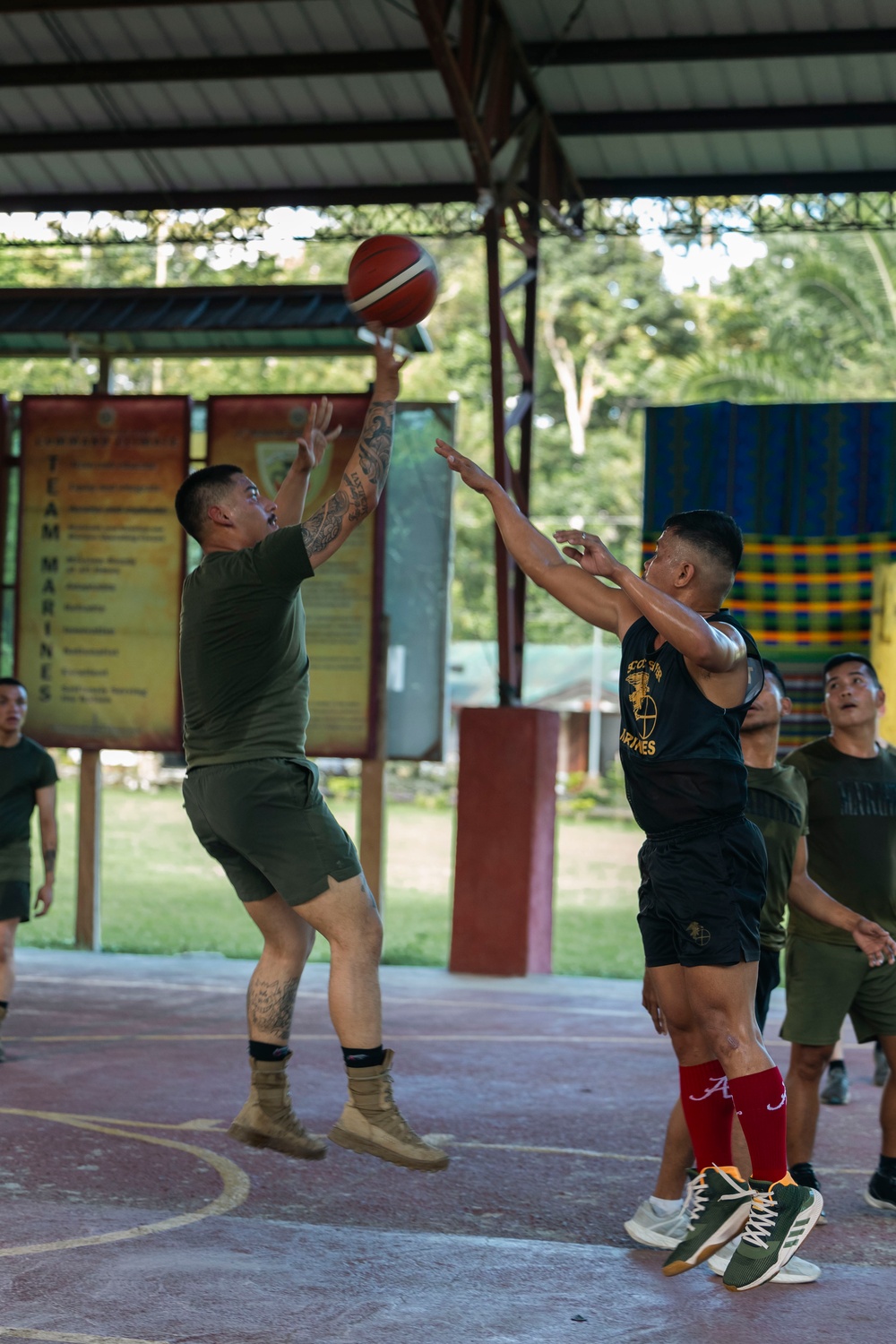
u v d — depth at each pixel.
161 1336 3.68
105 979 12.22
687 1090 4.63
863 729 6.10
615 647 41.59
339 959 4.88
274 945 5.21
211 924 17.97
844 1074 7.96
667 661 4.38
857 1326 3.96
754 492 13.10
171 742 13.77
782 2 11.10
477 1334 3.79
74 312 13.82
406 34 11.80
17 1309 3.86
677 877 4.36
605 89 12.27
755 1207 4.33
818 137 12.52
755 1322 3.97
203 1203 5.54
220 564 4.88
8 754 8.48
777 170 13.10
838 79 11.83
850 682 6.05
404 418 13.71
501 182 13.35
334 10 11.61
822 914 5.29
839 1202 5.84
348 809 35.00
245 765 4.86
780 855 5.23
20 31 12.19
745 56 11.48
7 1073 8.02
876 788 5.99
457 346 38.22
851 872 5.93
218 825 4.93
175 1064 8.43
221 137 13.02
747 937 4.34
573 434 39.94
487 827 12.88
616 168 13.30
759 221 13.40
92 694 13.90
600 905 21.78
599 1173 6.26
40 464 14.02
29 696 14.00
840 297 28.80
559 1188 5.99
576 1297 4.17
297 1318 3.87
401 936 17.42
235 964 13.55
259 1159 6.28
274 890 5.17
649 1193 5.94
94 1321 3.78
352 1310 3.96
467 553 39.06
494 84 11.55
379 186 13.62
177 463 13.77
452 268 39.03
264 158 13.40
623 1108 7.57
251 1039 5.16
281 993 5.16
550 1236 5.30
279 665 4.92
